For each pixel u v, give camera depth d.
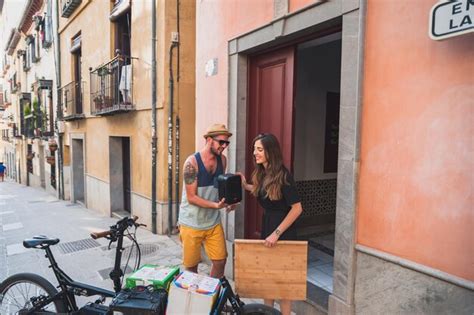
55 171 14.83
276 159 2.54
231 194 2.65
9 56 27.58
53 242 2.75
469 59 1.85
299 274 2.42
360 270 2.47
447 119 1.95
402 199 2.20
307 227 5.27
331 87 5.41
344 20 2.52
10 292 2.86
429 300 2.06
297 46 3.32
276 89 3.55
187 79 6.29
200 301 2.16
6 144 33.16
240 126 3.83
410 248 2.16
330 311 2.67
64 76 12.11
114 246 5.53
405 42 2.15
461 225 1.90
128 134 7.50
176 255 5.04
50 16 13.38
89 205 10.23
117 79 7.46
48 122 15.05
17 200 13.33
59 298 2.65
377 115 2.33
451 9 1.78
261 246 2.43
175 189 6.32
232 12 3.80
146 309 2.18
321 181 5.39
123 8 7.36
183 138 6.32
